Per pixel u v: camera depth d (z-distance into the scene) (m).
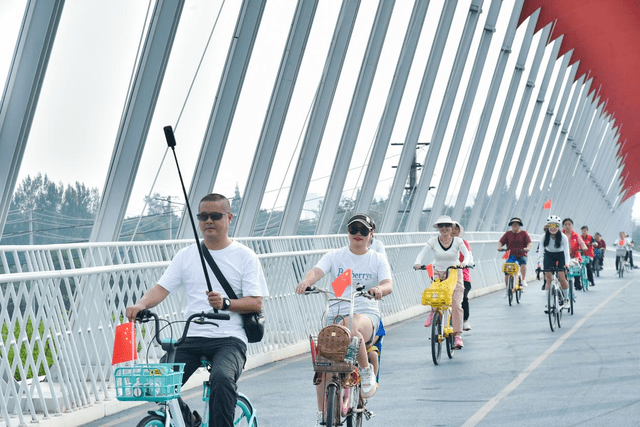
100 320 20.70
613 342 30.23
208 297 12.90
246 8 31.86
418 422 17.94
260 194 36.91
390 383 23.00
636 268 108.88
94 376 19.61
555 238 37.16
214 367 12.61
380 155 48.84
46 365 18.11
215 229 13.54
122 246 25.38
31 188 23.47
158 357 23.23
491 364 26.08
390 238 50.25
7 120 21.72
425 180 57.19
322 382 15.15
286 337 30.48
